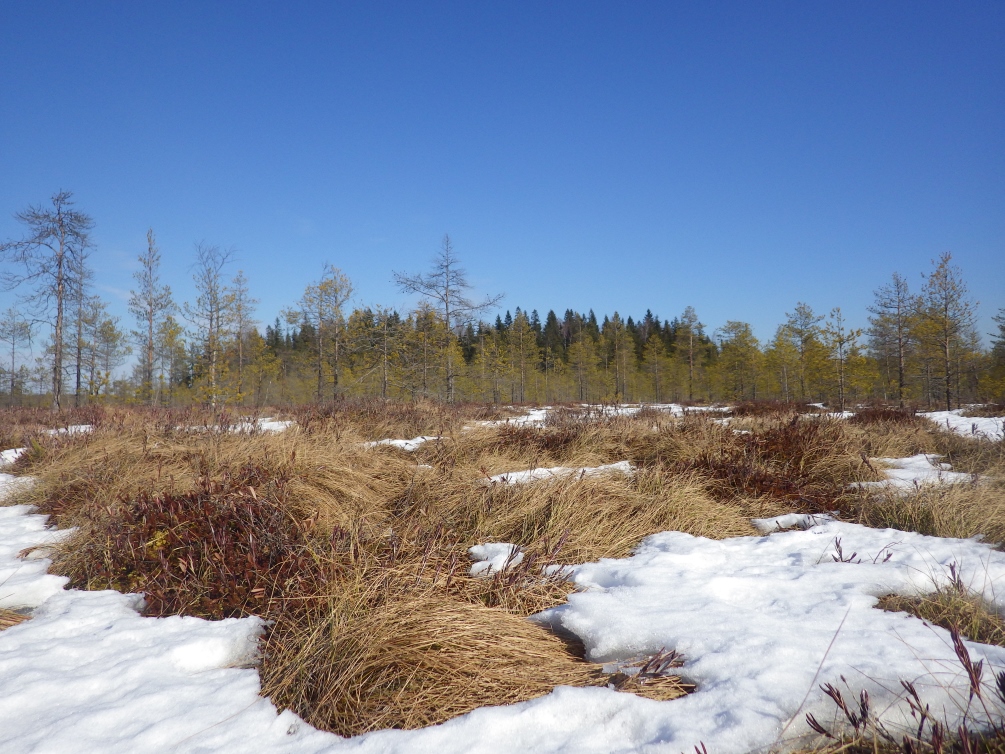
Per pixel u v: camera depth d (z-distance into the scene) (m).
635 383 50.66
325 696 2.03
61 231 21.44
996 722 1.76
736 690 1.98
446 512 4.42
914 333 26.23
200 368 21.86
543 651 2.43
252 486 3.85
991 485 4.96
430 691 2.08
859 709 1.85
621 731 1.84
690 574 3.26
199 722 1.92
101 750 1.77
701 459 5.95
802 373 35.75
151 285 23.67
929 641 2.31
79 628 2.75
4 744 1.80
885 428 9.01
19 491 5.62
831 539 3.90
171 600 3.03
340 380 25.80
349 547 3.28
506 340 52.41
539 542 3.80
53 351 24.59
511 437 7.61
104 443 7.06
